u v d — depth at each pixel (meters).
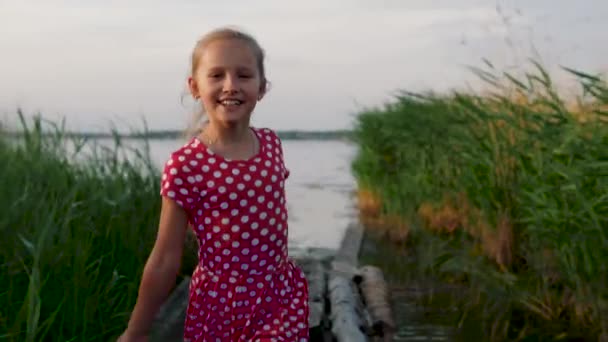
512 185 6.09
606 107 4.91
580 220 4.79
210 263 2.47
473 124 6.92
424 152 8.66
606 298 4.65
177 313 4.94
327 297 5.66
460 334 4.81
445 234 8.11
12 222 4.17
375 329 4.98
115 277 4.19
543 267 5.17
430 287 6.09
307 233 9.52
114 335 4.07
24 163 5.12
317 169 25.92
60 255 4.09
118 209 5.31
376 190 10.94
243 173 2.42
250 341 2.47
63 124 5.59
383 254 7.69
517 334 4.75
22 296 4.12
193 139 2.46
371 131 11.07
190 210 2.44
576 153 4.89
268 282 2.49
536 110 6.03
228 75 2.41
